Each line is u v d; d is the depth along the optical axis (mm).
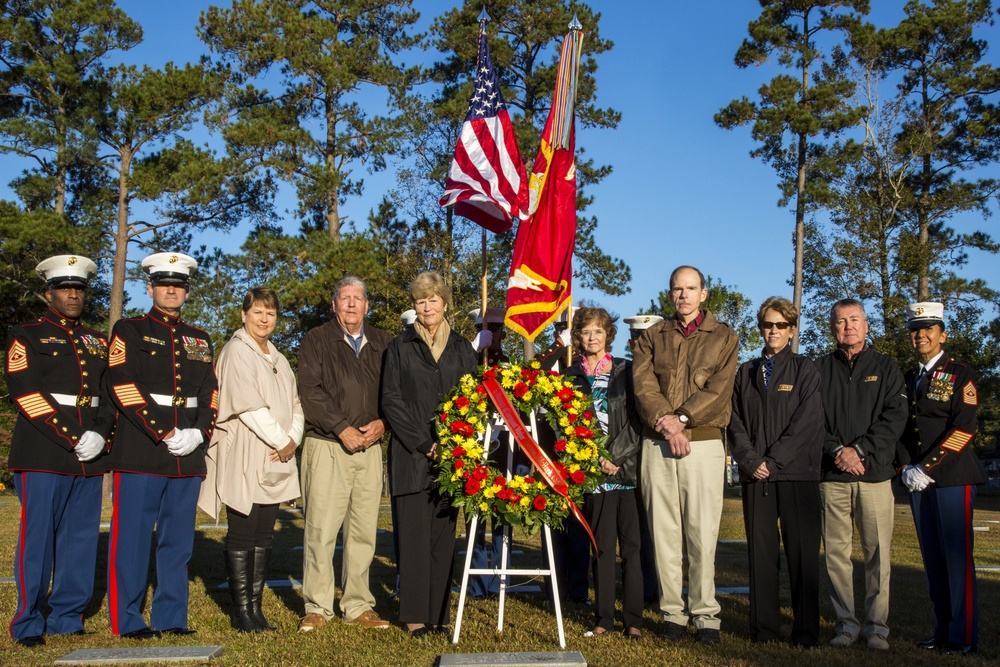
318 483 6555
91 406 6148
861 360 6379
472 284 30953
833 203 34125
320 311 30844
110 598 6062
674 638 6016
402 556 6230
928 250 34188
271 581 8750
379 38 30719
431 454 6227
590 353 6828
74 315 6281
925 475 6109
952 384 6266
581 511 6449
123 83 28547
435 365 6457
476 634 6199
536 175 7191
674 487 6109
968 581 5965
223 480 6359
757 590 6062
